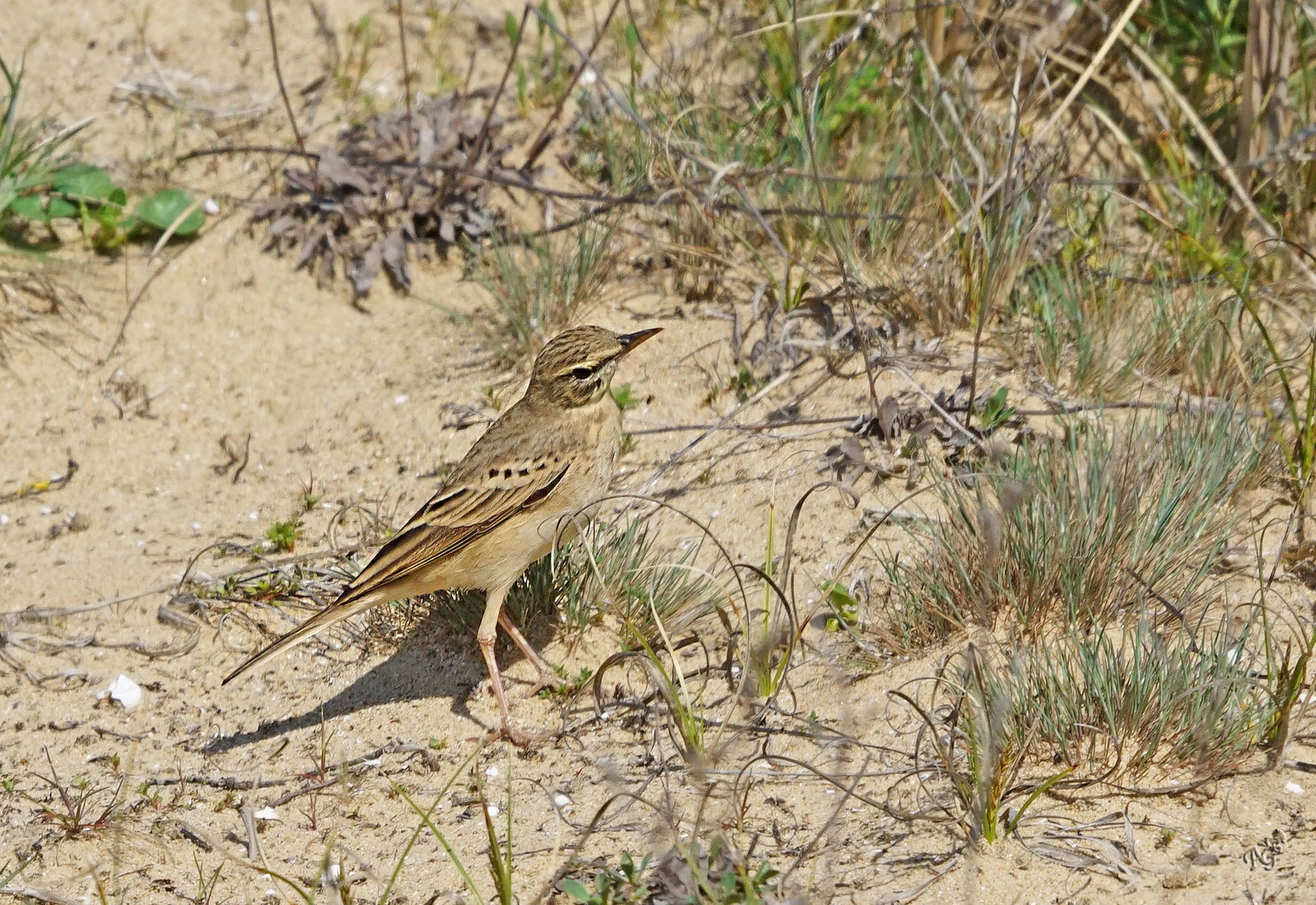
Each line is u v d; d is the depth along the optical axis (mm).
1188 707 8734
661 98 15031
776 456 11773
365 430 12945
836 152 14328
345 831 9258
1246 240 13578
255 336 13906
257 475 12664
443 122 14898
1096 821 8383
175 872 9008
